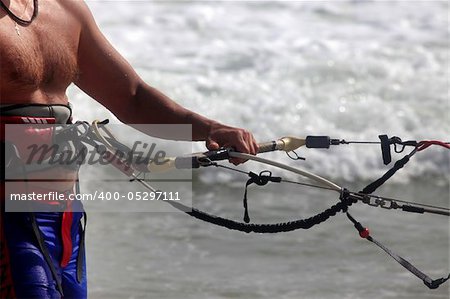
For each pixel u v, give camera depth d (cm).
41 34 1203
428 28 4419
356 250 2306
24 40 1177
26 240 1194
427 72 3800
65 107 1232
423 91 3603
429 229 2488
